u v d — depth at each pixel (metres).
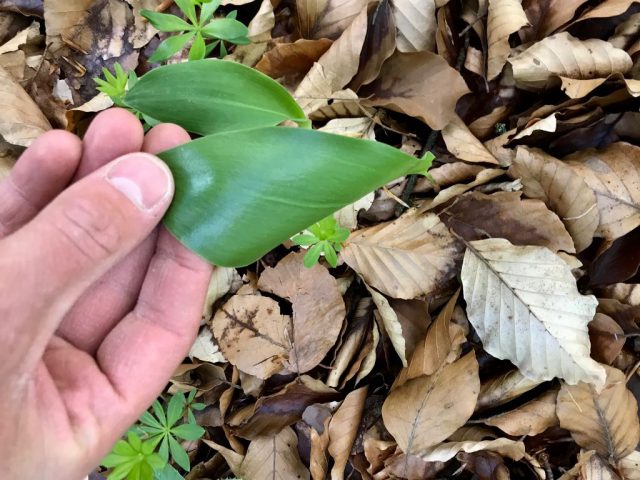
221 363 0.32
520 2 0.32
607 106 0.32
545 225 0.31
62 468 0.21
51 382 0.22
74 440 0.22
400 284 0.31
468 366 0.30
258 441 0.31
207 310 0.32
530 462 0.30
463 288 0.31
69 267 0.19
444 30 0.32
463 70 0.33
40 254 0.18
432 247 0.31
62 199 0.19
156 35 0.35
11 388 0.19
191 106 0.22
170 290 0.24
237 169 0.18
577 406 0.30
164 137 0.24
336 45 0.32
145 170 0.19
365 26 0.31
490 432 0.30
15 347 0.18
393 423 0.30
